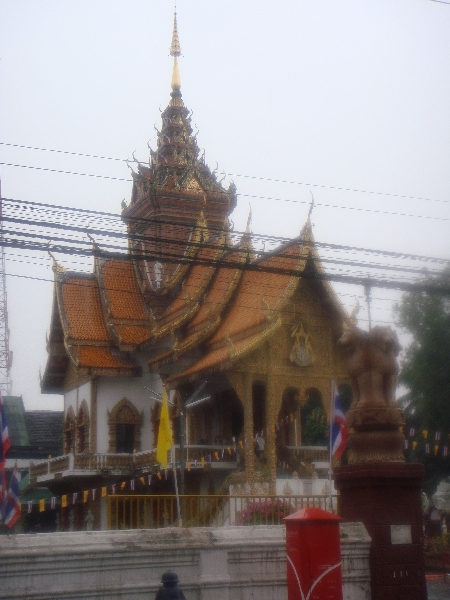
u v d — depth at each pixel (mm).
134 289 46188
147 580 13859
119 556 13680
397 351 16859
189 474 36125
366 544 15578
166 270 45094
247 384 32625
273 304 33656
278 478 33125
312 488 32719
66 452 46125
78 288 46000
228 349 32094
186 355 38094
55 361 47000
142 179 49281
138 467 38906
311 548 13148
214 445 35719
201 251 43375
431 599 22922
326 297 33938
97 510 39938
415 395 46000
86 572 13469
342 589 14641
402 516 15852
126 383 42844
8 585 12844
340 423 19906
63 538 13477
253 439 32562
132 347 42250
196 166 49312
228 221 43844
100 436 41750
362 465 15945
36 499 48375
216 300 39031
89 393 42438
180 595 12281
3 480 14344
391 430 16391
